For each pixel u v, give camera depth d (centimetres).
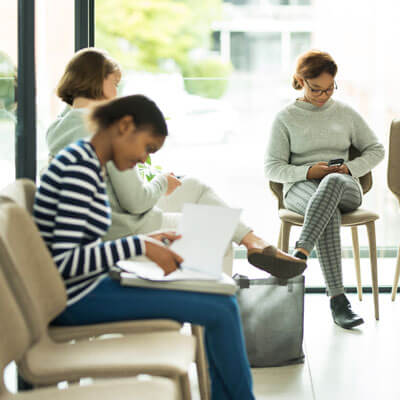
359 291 394
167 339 179
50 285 172
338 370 280
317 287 417
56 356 168
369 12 435
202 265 204
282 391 257
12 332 147
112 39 591
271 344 282
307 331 334
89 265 179
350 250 429
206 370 219
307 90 367
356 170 356
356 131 375
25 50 262
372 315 364
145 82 411
